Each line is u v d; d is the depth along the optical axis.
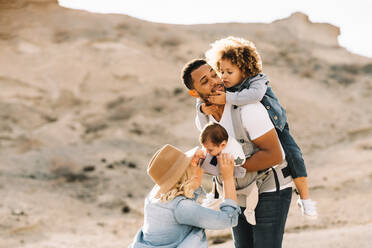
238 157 2.79
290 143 3.05
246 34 33.19
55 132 18.33
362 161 13.95
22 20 27.38
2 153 15.16
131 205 10.87
